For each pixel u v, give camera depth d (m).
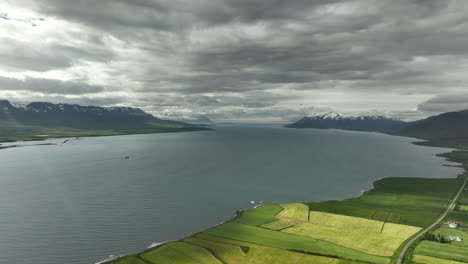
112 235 126.69
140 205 168.00
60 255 108.94
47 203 169.00
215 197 188.12
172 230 132.88
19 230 130.88
